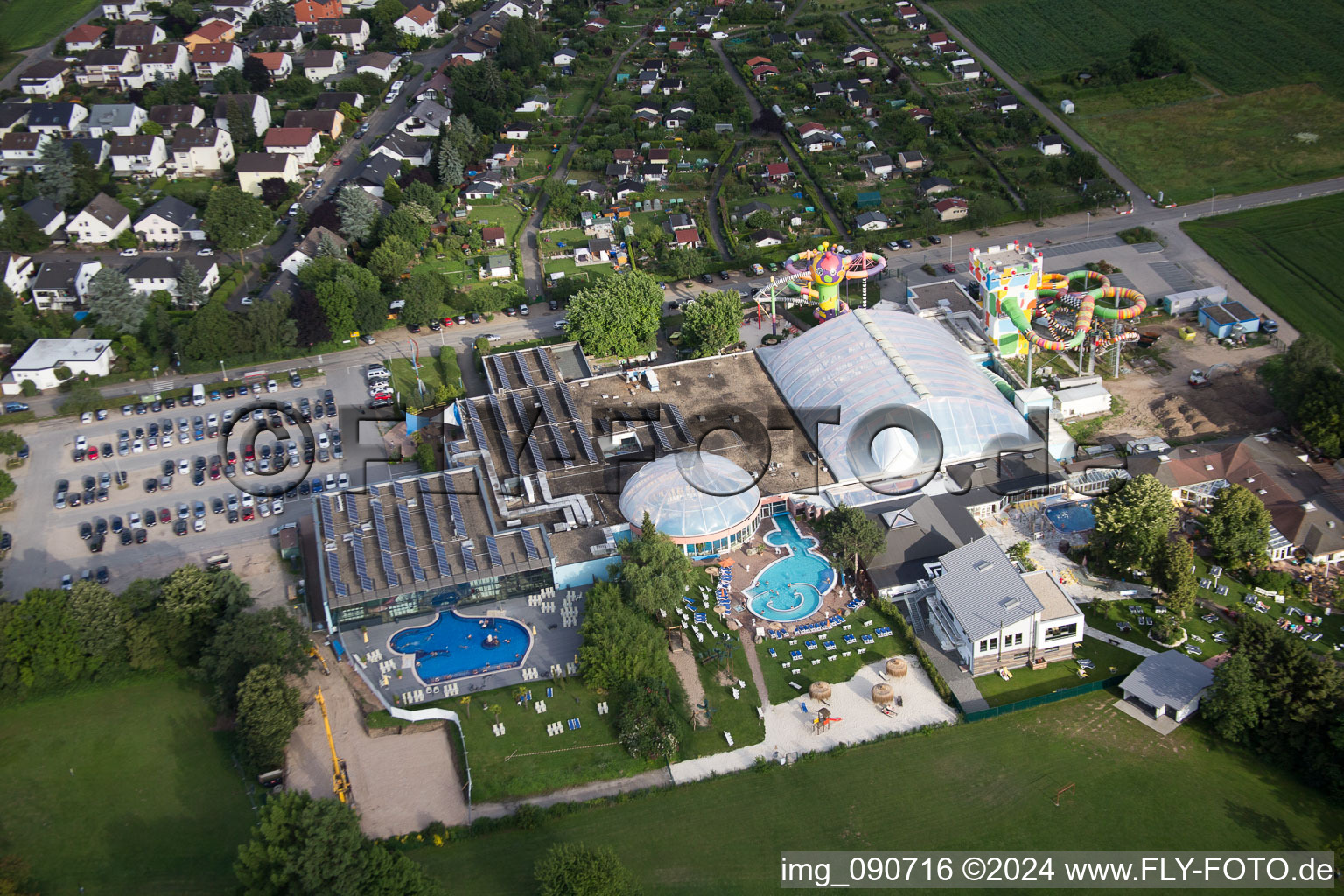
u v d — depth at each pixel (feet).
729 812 530.27
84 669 619.67
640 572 622.13
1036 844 507.71
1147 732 558.56
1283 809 516.32
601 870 471.21
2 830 541.34
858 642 622.13
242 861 480.64
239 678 583.58
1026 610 590.96
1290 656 537.24
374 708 595.06
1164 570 620.08
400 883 474.90
